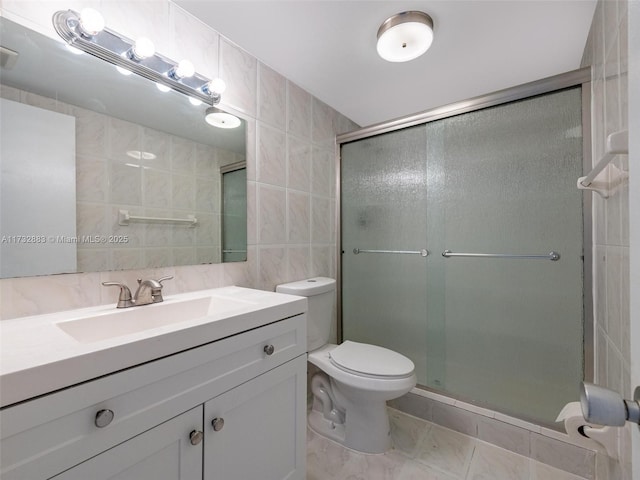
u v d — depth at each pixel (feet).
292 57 4.78
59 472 1.71
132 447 2.02
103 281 3.21
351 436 4.78
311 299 5.15
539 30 4.08
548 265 4.50
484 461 4.48
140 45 3.20
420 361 5.76
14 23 2.68
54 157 2.88
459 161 5.29
